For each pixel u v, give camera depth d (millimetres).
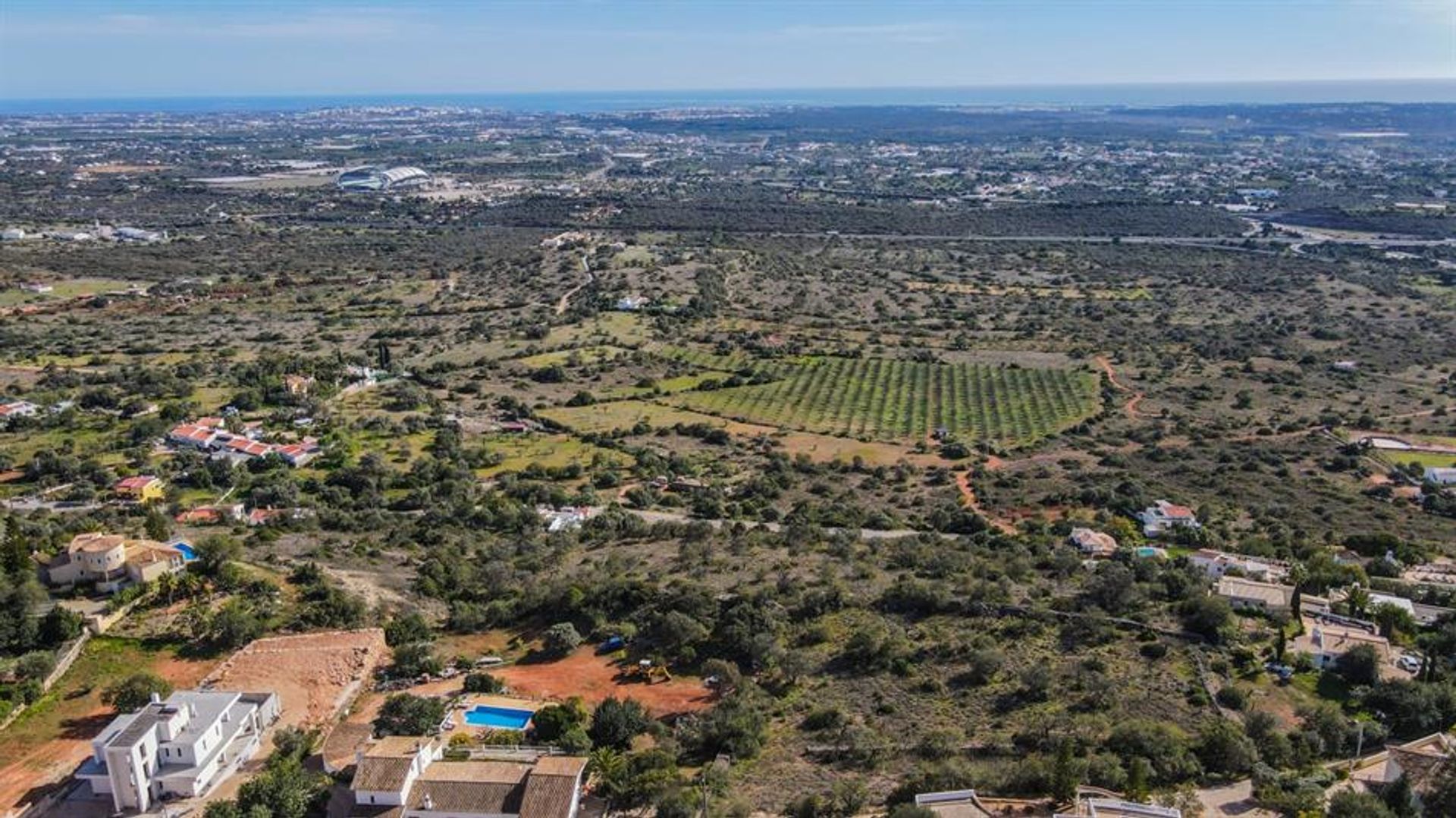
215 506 140375
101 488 147625
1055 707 85625
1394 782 71938
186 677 90625
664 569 117062
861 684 90812
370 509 143500
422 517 141125
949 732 82000
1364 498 160250
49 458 154125
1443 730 84562
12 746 81250
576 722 83438
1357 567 119312
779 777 77250
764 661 93750
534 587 110000
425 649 95438
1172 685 89312
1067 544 132625
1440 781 71500
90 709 86125
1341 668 93188
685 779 76312
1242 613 104625
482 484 160375
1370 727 83250
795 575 113062
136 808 73500
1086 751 78125
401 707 83250
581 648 99312
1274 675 92688
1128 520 145625
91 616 96438
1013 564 115188
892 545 127188
